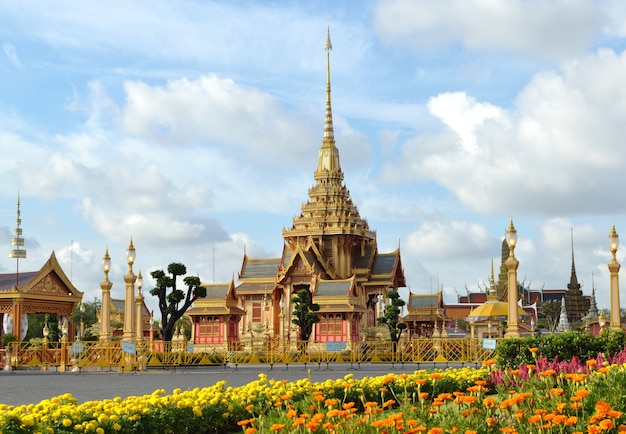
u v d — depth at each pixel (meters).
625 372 18.44
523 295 181.12
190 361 57.41
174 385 39.28
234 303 95.69
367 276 116.25
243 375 47.31
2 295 62.97
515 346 30.02
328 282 94.38
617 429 14.43
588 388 17.52
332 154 125.06
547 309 179.62
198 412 19.38
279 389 22.31
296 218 119.06
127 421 17.73
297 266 107.62
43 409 17.03
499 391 20.52
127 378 45.31
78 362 54.12
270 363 59.78
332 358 60.16
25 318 68.25
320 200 120.38
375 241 120.44
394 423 14.88
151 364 56.28
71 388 37.81
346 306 91.88
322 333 92.75
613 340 29.62
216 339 93.81
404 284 122.38
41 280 65.69
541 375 18.95
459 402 16.59
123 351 51.84
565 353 29.45
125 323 52.38
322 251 116.25
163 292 66.56
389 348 67.06
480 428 15.66
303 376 45.41
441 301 114.56
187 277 67.31
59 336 75.75
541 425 14.15
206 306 93.81
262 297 110.69
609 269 40.91
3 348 62.03
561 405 14.23
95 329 94.38
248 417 21.14
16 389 37.53
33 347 58.97
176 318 66.75
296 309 84.81
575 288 181.88
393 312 91.44
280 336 102.31
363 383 24.52
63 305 68.75
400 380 25.34
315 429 15.81
